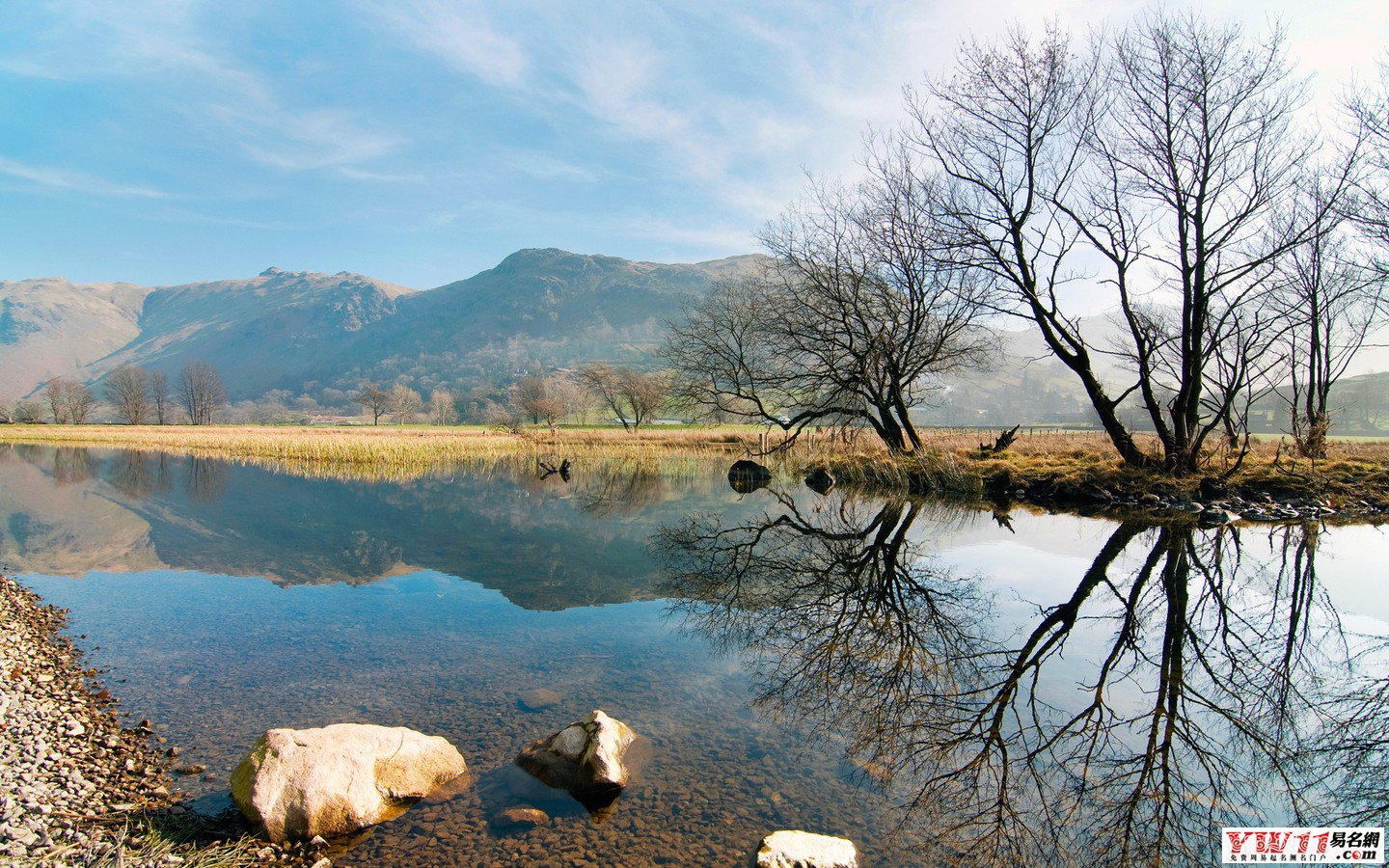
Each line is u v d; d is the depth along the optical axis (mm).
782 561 13531
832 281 24625
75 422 96500
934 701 6887
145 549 14375
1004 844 4570
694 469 34562
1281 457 22906
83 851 4039
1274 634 8938
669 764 5574
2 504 20422
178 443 49750
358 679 7297
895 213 23125
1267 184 17953
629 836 4566
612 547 15062
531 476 31188
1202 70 18047
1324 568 12445
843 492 24953
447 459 39500
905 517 18984
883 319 24609
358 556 13836
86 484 26000
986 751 5848
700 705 6750
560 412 80250
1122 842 4605
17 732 5344
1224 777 5449
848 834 4660
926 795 5172
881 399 25953
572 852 4387
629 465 36406
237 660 7824
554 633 9023
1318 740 6051
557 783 5141
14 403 103375
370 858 4305
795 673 7617
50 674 7074
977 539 15625
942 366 26141
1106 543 14914
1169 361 21062
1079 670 7695
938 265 22562
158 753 5523
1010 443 27719
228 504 21000
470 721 6277
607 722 5582
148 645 8281
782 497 23812
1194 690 7156
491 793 5066
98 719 6066
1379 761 5660
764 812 4898
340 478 29219
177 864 4066
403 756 5145
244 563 13125
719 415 32344
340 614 9789
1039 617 9766
